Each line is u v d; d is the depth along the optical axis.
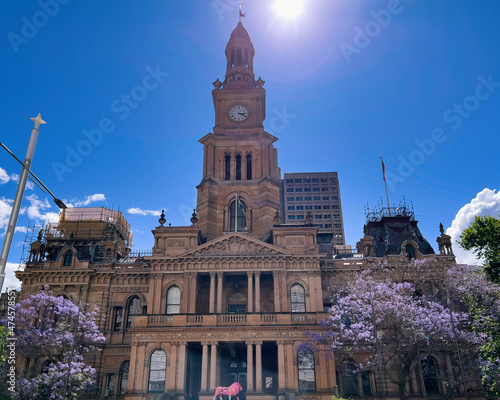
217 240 58.72
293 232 61.00
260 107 77.88
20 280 62.78
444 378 53.53
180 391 49.97
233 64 85.25
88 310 60.53
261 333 51.88
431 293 57.69
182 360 51.19
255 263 57.97
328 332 49.88
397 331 47.53
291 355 50.88
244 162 73.25
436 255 61.59
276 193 71.19
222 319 52.97
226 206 70.25
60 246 68.94
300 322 52.66
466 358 48.03
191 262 58.25
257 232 68.56
